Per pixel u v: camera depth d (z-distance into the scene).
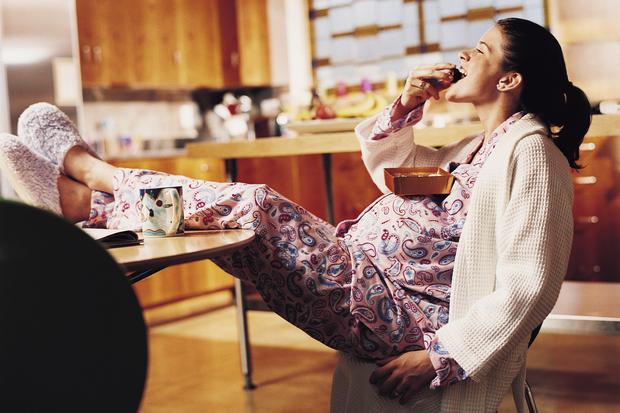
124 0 5.22
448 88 1.94
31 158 2.02
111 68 5.13
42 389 0.86
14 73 4.56
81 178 2.02
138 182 1.88
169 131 6.18
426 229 1.76
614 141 4.30
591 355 3.37
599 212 4.36
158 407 2.89
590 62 4.81
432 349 1.57
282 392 3.01
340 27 6.13
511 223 1.58
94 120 5.62
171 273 4.74
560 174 1.60
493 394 1.62
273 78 6.22
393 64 5.98
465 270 1.63
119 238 1.46
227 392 3.05
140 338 0.92
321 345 3.78
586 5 4.79
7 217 0.84
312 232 1.78
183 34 5.63
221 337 4.10
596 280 4.40
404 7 5.89
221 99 6.50
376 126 2.05
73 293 0.87
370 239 1.81
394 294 1.73
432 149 2.10
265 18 6.16
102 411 0.90
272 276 1.77
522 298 1.52
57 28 4.79
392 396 1.66
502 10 5.55
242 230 1.68
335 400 1.92
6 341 0.84
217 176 5.11
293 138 2.67
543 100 1.77
